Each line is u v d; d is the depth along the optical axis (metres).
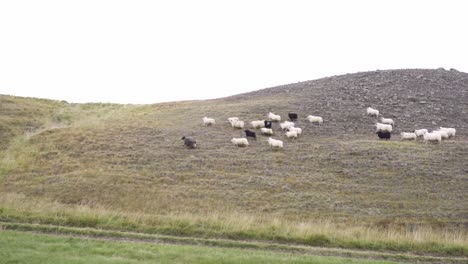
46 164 40.25
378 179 35.03
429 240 23.86
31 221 24.83
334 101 55.78
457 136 45.50
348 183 34.62
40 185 35.22
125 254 18.42
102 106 74.06
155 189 34.03
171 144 43.94
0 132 51.56
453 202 31.23
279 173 36.78
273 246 21.97
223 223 25.09
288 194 32.97
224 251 19.97
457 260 21.47
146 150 42.34
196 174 36.88
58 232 23.03
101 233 23.08
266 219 27.38
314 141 44.00
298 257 19.41
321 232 24.30
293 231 24.48
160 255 18.48
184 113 56.47
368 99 56.03
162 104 66.81
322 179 35.47
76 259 17.16
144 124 51.25
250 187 34.31
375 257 21.41
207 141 44.56
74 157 41.59
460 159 38.38
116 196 32.84
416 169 36.34
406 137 43.75
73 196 32.97
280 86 69.81
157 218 25.83
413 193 32.66
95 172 37.41
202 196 32.84
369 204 31.16
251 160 39.44
